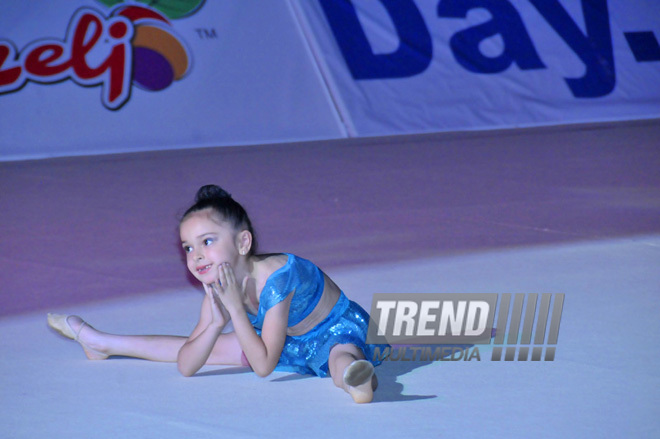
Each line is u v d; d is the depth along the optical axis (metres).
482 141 36.34
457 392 9.72
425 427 8.64
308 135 37.75
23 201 25.11
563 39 44.00
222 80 37.38
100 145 34.88
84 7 36.09
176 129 36.06
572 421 8.74
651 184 25.66
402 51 40.97
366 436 8.42
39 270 17.14
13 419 9.23
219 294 9.82
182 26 37.41
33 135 34.12
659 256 16.86
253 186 26.44
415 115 39.69
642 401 9.31
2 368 11.07
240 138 36.78
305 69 38.91
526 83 42.38
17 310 14.28
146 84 36.25
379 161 31.33
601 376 10.16
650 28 46.19
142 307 14.19
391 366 10.74
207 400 9.69
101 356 11.35
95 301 14.70
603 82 43.94
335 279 15.46
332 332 10.47
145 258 17.89
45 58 35.09
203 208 9.91
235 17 38.50
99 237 20.09
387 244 18.45
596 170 28.55
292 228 20.36
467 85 41.28
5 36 34.84
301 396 9.74
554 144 35.22
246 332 9.87
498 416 8.92
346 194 24.88
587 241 18.33
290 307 10.27
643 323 12.38
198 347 10.33
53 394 10.02
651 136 37.25
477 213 21.77
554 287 14.57
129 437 8.62
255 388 10.09
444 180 27.05
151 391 10.05
